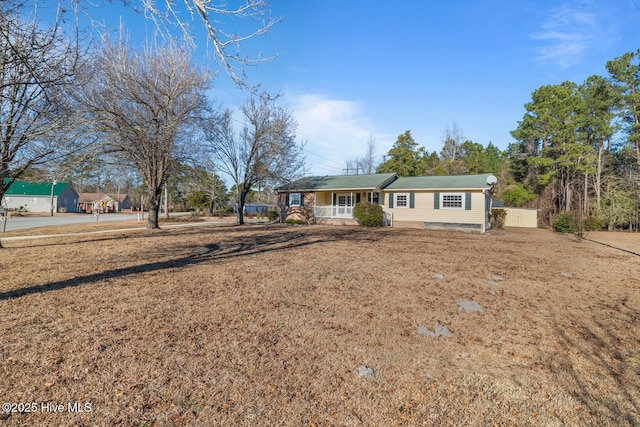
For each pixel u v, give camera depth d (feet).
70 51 18.80
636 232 77.82
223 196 112.27
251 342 12.25
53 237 42.88
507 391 9.92
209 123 57.82
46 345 11.14
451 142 159.22
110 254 28.86
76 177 44.06
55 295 16.48
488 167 142.72
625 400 9.59
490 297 18.99
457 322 15.23
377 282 21.15
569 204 93.30
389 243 40.86
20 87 20.85
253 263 25.84
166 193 100.07
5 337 11.58
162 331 12.70
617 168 93.35
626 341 13.62
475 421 8.54
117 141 45.11
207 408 8.50
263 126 69.92
